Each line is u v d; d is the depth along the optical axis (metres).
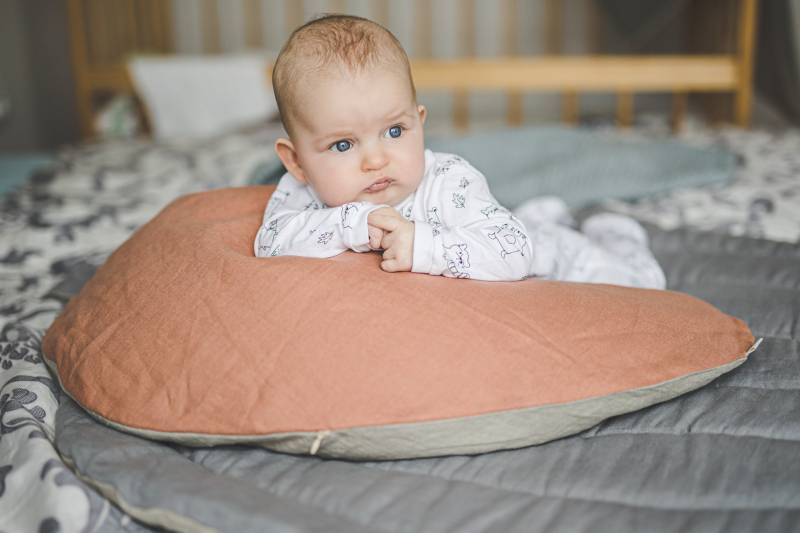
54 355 0.88
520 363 0.74
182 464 0.71
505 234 0.85
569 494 0.69
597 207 1.60
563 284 0.87
